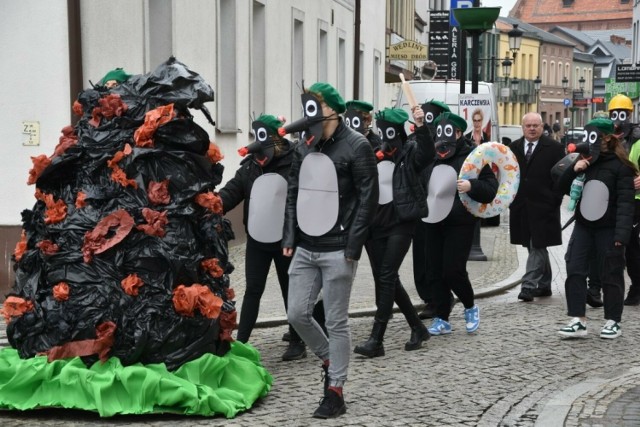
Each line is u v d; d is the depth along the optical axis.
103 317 6.98
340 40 28.16
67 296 7.05
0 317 10.74
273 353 9.28
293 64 22.03
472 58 16.97
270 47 20.20
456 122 9.86
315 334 7.18
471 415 7.16
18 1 12.42
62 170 7.46
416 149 8.97
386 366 8.73
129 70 13.98
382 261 9.20
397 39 42.16
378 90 35.00
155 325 7.01
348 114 9.86
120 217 7.14
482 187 9.72
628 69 42.62
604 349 9.56
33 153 12.51
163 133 7.34
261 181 8.70
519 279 14.21
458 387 7.99
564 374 8.51
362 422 6.91
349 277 6.98
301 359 9.01
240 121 18.28
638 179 11.45
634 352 9.44
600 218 9.89
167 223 7.22
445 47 40.06
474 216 9.89
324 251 6.95
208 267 7.44
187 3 15.80
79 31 12.59
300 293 7.07
